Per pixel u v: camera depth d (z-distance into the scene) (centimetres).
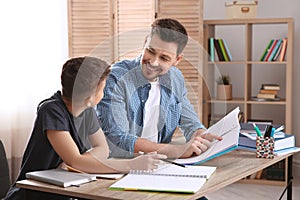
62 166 230
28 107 489
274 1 544
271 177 504
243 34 559
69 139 214
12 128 484
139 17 502
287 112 507
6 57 474
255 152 254
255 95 559
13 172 488
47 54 500
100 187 190
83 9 504
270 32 550
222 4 559
